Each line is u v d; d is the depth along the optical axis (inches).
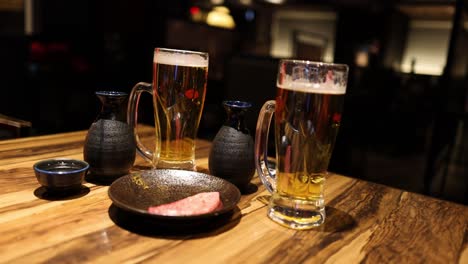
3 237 23.2
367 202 35.7
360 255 25.0
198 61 35.0
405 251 26.1
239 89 93.3
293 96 26.7
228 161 33.9
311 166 27.9
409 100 198.5
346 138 135.8
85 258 21.7
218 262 22.5
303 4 232.7
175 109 35.4
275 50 278.7
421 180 146.8
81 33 140.9
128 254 22.5
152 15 159.9
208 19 211.5
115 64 148.8
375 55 224.1
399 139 190.1
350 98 140.2
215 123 123.0
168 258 22.5
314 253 24.7
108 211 28.3
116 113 34.7
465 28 112.3
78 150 43.1
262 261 23.0
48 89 120.6
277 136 28.7
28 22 141.4
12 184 31.9
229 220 28.6
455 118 118.0
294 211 28.4
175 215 24.5
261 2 231.9
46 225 25.3
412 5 205.0
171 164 36.9
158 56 35.0
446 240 28.5
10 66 108.7
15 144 44.0
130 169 38.5
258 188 36.8
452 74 108.3
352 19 224.5
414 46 244.5
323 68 26.2
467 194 115.4
